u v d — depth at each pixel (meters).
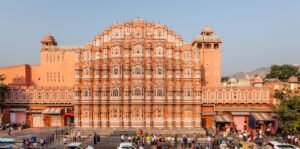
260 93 60.12
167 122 59.75
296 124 44.84
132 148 37.81
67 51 67.38
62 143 46.16
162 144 41.97
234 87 60.72
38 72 68.06
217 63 67.75
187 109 59.72
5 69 67.38
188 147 44.69
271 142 41.88
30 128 60.19
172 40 62.28
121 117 59.12
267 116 56.97
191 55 61.91
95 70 60.59
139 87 58.94
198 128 58.41
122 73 60.34
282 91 54.59
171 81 60.44
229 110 59.31
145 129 56.97
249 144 39.81
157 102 59.09
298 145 45.06
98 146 44.72
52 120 61.84
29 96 61.91
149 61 60.03
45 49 69.25
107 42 61.78
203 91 61.22
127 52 60.41
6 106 62.12
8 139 39.59
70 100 61.59
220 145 42.81
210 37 68.62
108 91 59.84
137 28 61.25
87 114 59.28
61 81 67.00
